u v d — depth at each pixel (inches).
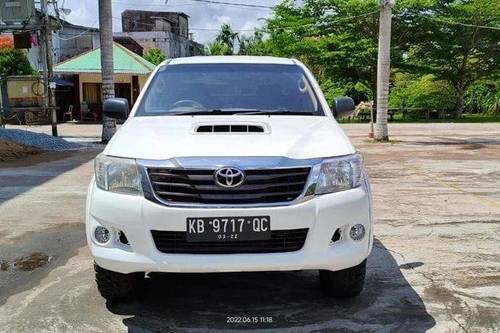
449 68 1369.3
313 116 168.1
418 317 143.1
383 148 596.1
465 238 219.8
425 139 711.1
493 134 794.8
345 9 1241.4
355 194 134.7
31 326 139.7
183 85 182.4
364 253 136.0
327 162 132.9
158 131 146.9
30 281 172.7
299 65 197.3
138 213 128.6
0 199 304.7
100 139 745.0
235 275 175.2
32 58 1325.0
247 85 182.7
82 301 155.6
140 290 159.9
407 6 1212.5
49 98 721.0
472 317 142.9
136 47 1651.1
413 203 290.7
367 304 151.7
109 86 628.7
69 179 377.4
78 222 250.7
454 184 353.7
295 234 129.4
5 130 610.5
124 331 136.6
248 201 127.1
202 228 126.0
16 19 671.1
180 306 151.9
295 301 154.4
